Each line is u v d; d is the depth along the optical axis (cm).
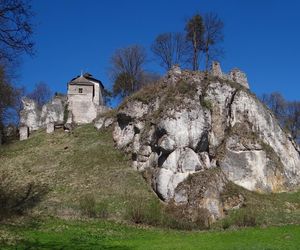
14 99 7262
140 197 4978
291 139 6631
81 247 2786
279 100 9825
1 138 7088
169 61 8006
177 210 4762
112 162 5775
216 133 5819
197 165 5153
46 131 7362
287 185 5822
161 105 5712
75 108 8244
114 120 6688
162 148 5250
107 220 4166
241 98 6200
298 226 3650
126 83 8956
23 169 5838
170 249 2792
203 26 7844
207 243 2997
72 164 5828
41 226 3534
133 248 2831
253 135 5919
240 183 5519
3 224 3431
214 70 6544
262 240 3014
